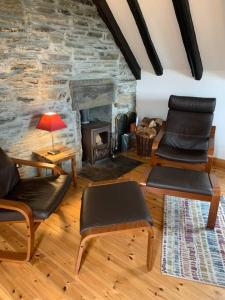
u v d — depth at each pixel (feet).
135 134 13.67
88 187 7.50
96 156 12.57
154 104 14.03
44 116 9.04
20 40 8.48
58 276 6.06
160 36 11.17
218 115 12.05
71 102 10.85
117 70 12.86
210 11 9.04
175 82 12.92
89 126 12.23
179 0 8.73
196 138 11.27
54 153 9.62
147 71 13.67
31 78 9.14
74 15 10.03
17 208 6.03
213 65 11.37
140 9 10.23
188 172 8.48
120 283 5.87
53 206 6.72
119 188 7.28
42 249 6.92
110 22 11.17
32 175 10.01
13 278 6.00
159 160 10.59
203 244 7.11
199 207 8.93
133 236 7.48
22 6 8.28
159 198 9.55
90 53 11.15
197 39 10.47
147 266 6.25
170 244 7.11
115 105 13.35
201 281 5.92
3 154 7.72
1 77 8.26
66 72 10.34
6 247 6.98
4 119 8.71
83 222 5.95
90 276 6.07
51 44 9.48
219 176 11.39
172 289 5.72
